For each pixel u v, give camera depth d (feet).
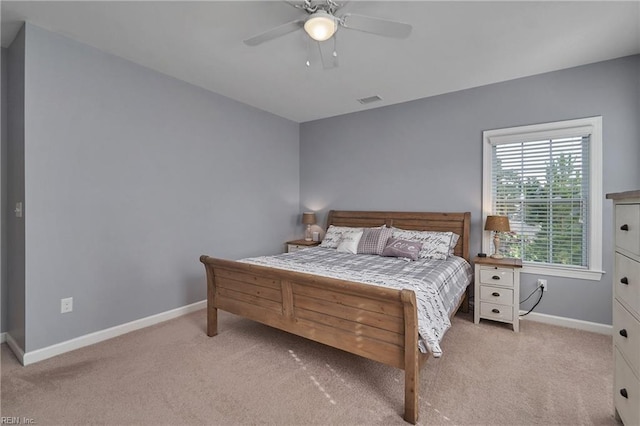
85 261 8.51
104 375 7.00
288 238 15.89
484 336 9.17
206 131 11.75
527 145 10.61
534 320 10.32
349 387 6.58
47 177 7.77
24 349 7.50
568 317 9.82
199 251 11.59
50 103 7.79
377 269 8.95
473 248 11.55
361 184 14.35
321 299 6.90
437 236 11.14
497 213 11.18
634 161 8.87
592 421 5.53
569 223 9.95
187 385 6.63
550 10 6.77
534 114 10.29
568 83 9.73
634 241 4.71
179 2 6.62
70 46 8.13
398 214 12.94
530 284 10.38
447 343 8.70
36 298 7.63
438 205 12.29
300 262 9.80
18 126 7.69
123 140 9.29
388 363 5.98
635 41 8.11
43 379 6.82
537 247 10.47
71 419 5.57
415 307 5.45
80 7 6.77
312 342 8.77
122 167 9.27
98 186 8.75
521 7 6.68
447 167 12.05
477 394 6.34
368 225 13.70
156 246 10.21
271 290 7.85
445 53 8.76
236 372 7.15
